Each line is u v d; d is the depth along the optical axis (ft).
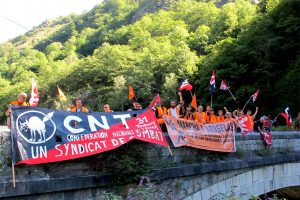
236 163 42.52
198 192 37.83
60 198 27.14
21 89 224.94
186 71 196.24
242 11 276.41
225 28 262.47
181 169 35.63
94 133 29.27
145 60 223.71
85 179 28.37
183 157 37.09
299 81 132.87
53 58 366.22
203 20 338.34
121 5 490.08
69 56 335.26
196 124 38.73
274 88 143.84
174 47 267.59
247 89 147.84
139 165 31.91
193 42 265.34
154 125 33.30
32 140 25.96
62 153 27.25
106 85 235.81
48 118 27.12
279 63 155.43
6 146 24.91
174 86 183.21
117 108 196.34
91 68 248.52
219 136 41.16
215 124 40.96
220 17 272.92
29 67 300.81
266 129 53.42
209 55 202.69
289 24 153.99
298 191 69.97
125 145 31.55
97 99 214.07
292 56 156.35
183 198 36.04
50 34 508.94
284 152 52.16
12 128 25.14
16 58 344.69
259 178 46.83
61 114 27.91
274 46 157.07
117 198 28.27
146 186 31.27
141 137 32.01
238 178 43.42
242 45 171.53
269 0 205.26
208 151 40.06
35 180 25.75
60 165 27.53
